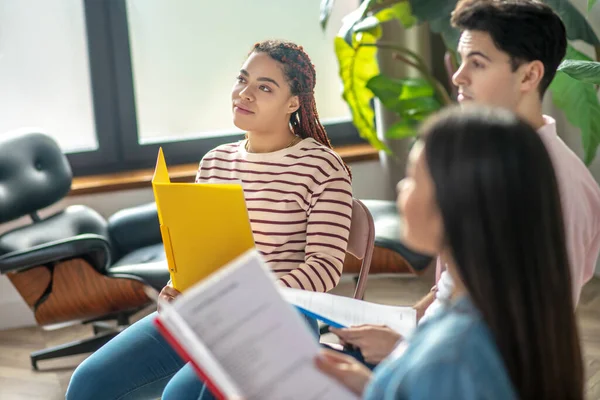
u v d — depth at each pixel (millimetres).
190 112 4387
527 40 1695
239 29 4352
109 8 4152
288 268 2129
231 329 1213
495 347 1063
